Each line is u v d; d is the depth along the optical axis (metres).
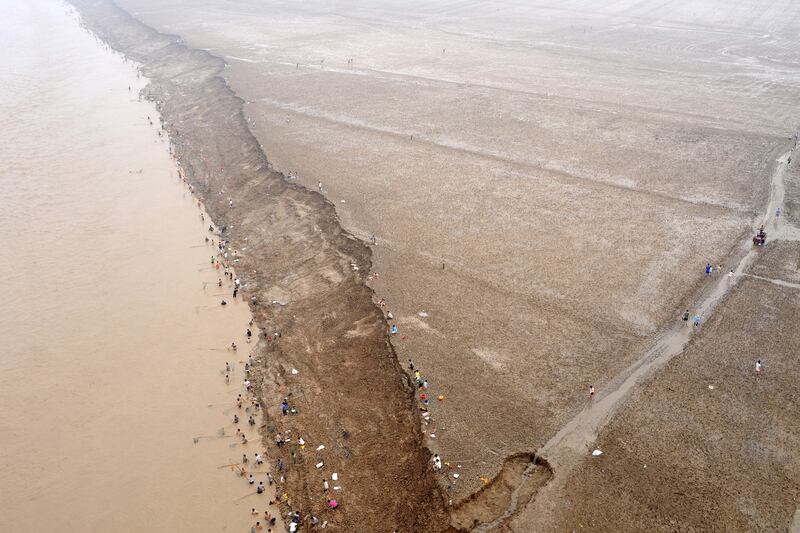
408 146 79.62
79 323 50.12
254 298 52.97
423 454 36.22
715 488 33.62
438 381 41.25
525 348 43.97
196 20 158.75
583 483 34.03
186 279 55.62
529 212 62.44
